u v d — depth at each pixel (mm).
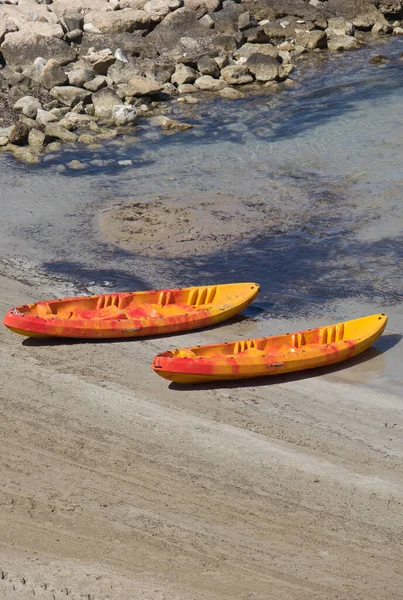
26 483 28312
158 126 69062
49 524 26172
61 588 22500
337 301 43000
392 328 40406
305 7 89938
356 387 35469
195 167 60906
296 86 77375
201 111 72000
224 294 41750
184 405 33750
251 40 84875
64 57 77750
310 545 25891
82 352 37781
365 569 24969
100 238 50281
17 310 38531
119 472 29219
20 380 35125
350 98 73875
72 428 31812
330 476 29375
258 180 58344
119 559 24688
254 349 36688
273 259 47688
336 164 60469
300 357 35938
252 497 28109
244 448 30891
